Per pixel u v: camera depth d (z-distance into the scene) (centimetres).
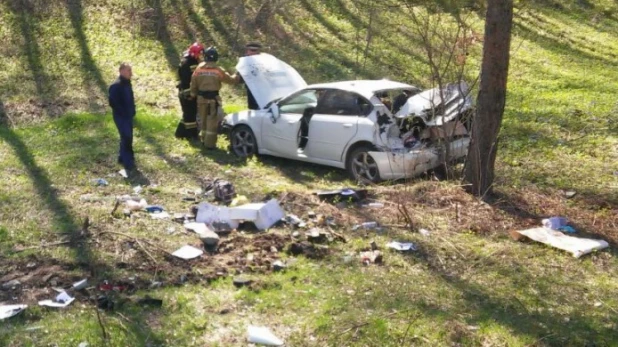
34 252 676
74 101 1439
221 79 1150
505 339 533
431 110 970
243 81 1194
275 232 745
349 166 1011
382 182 980
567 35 2395
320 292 608
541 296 617
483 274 662
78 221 770
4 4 1886
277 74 1195
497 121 884
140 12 1994
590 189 959
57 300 582
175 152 1131
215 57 1142
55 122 1270
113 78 1596
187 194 900
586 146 1198
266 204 785
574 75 1945
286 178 1023
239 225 765
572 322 567
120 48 1794
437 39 1328
